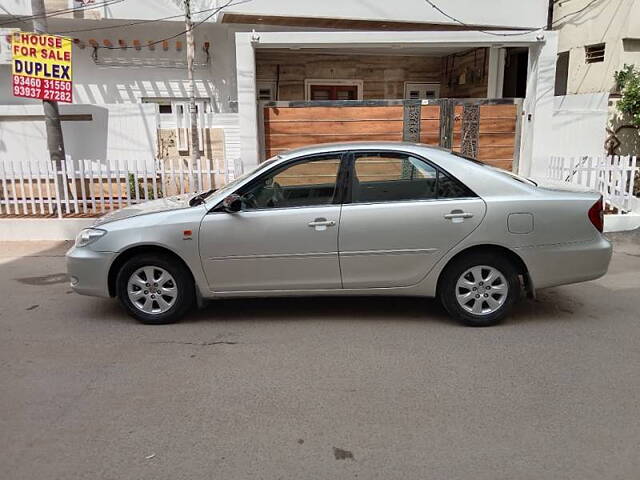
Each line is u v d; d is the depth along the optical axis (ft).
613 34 39.55
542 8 40.14
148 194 30.50
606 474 9.38
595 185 30.35
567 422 10.99
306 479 9.36
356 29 40.34
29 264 24.49
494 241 15.62
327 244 15.88
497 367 13.47
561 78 46.47
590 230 15.92
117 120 34.35
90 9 36.99
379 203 15.90
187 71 41.45
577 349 14.53
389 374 13.16
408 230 15.75
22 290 20.65
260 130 30.83
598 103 36.68
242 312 17.76
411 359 13.99
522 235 15.64
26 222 28.94
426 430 10.77
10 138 34.12
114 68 40.83
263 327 16.40
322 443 10.39
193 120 33.88
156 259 16.33
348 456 9.98
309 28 40.22
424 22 38.75
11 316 17.72
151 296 16.63
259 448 10.25
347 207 15.88
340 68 44.57
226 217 15.93
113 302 19.12
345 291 16.30
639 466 9.59
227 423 11.12
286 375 13.19
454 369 13.39
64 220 28.91
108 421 11.24
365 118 30.99
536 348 14.61
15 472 9.62
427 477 9.36
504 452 10.03
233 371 13.46
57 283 21.56
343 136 31.14
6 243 28.58
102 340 15.57
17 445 10.44
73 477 9.48
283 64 43.57
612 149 36.40
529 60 31.40
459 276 15.93
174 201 17.98
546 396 12.03
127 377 13.21
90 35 39.91
